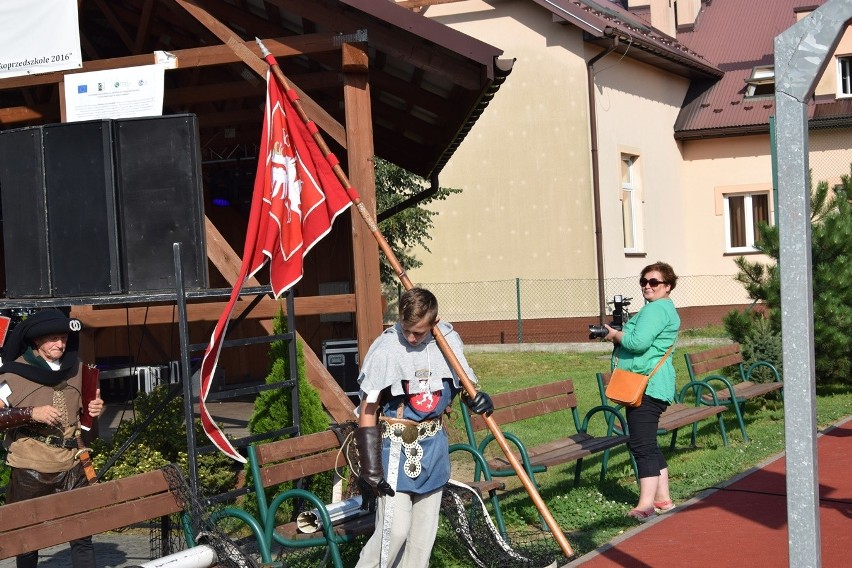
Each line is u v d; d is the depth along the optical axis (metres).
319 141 6.62
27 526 4.81
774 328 13.08
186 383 6.32
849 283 13.27
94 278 7.46
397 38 9.25
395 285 22.19
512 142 21.39
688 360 10.58
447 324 5.37
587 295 20.89
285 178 7.07
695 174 25.58
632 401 7.23
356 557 6.15
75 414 5.88
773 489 8.16
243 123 14.26
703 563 6.23
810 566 4.04
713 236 25.48
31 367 5.76
